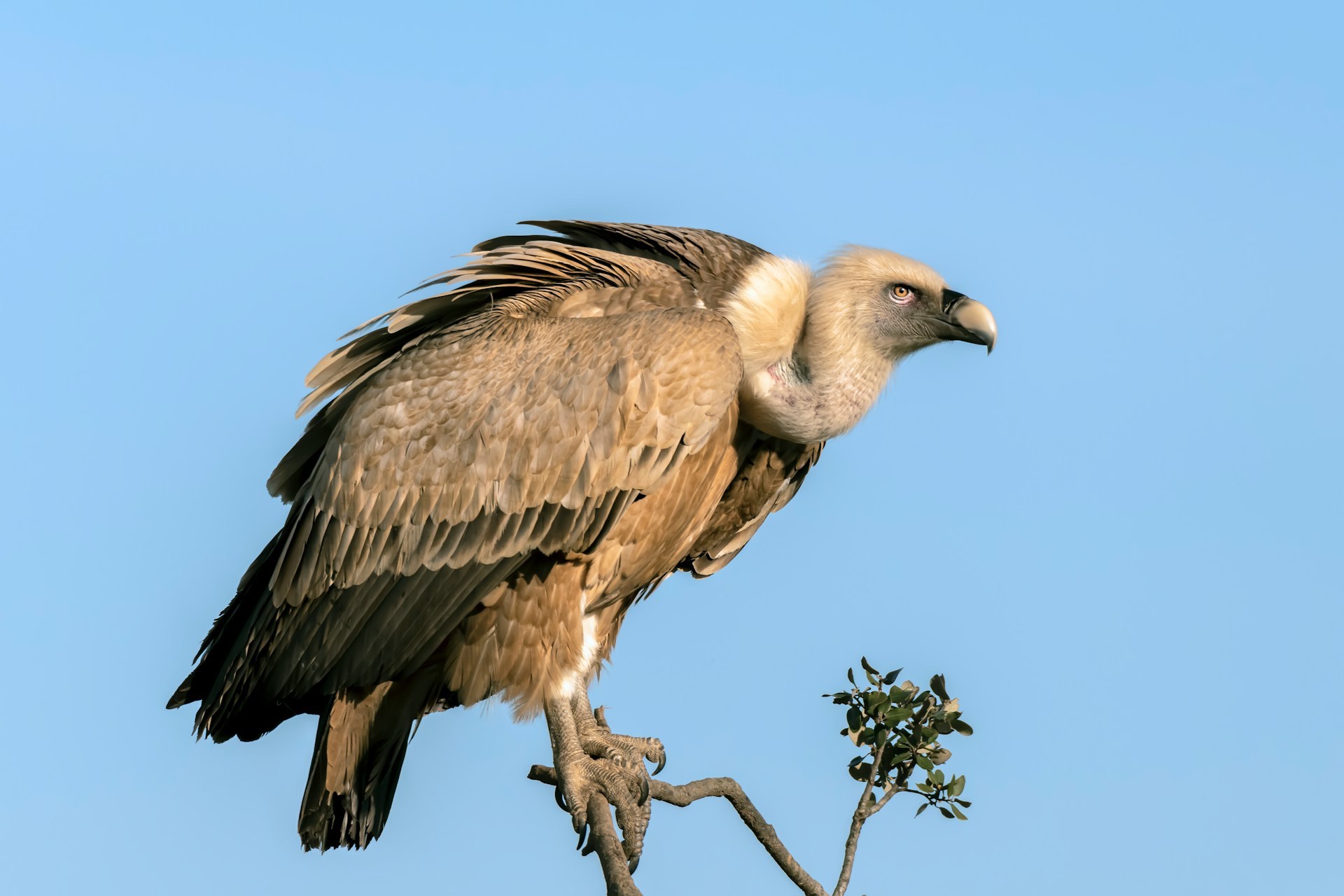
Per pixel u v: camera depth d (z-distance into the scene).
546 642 13.14
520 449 12.80
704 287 13.76
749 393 13.84
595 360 12.82
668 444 12.68
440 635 13.01
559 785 12.86
